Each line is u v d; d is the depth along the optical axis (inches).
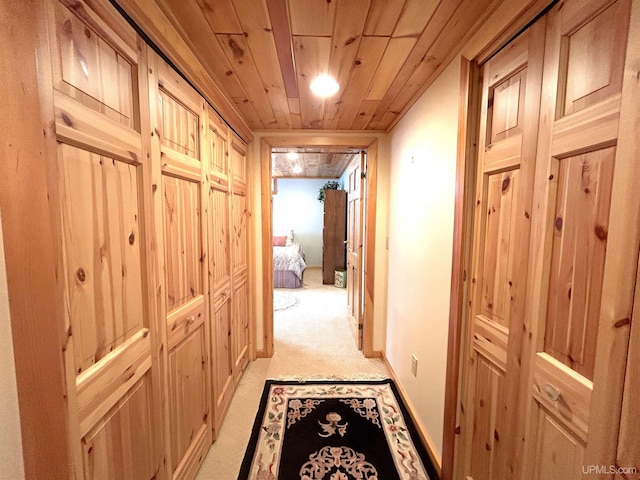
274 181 250.2
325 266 224.1
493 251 42.4
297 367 97.0
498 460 41.2
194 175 53.8
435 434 58.9
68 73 26.0
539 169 33.2
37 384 23.2
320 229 291.3
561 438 30.2
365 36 45.9
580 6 27.7
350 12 40.4
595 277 26.5
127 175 35.4
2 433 21.7
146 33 37.7
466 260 47.9
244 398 80.4
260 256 102.3
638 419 22.2
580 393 27.7
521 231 36.3
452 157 51.9
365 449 62.3
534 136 33.9
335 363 99.9
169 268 45.4
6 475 22.0
